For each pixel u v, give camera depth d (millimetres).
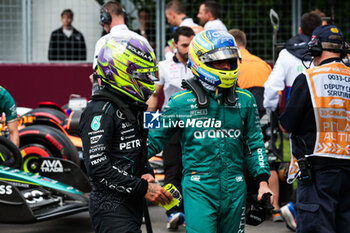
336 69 15289
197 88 13727
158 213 24953
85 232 22016
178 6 33250
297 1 43469
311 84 15172
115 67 12023
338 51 15367
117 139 12156
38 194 21188
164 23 42688
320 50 15406
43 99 43969
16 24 44125
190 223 13578
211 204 13508
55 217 20484
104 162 11914
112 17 23094
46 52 44125
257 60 22906
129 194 12047
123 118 12172
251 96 14070
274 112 22531
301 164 15180
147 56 12203
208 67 13430
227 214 13617
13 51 44281
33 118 25875
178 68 22000
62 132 25000
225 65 13594
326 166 14938
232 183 13633
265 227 22141
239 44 23047
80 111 26969
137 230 12219
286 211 21062
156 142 13852
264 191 13828
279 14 43656
